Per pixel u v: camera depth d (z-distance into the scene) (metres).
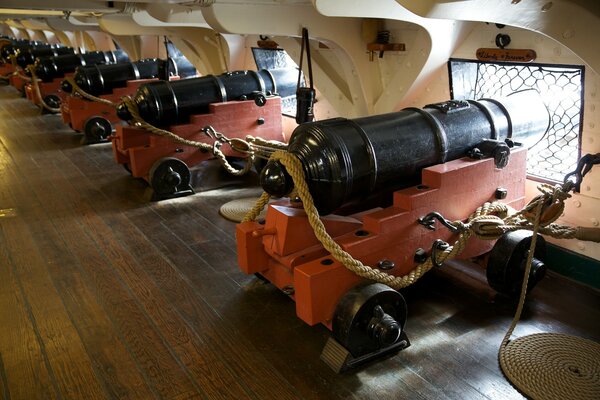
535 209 2.06
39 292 2.44
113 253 2.86
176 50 6.45
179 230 3.17
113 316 2.23
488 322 2.15
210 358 1.94
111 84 5.82
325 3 2.32
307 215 2.08
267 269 2.33
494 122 2.39
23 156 5.05
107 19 5.22
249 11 2.95
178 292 2.43
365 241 1.94
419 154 2.15
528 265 1.93
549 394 1.72
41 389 1.78
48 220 3.37
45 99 7.32
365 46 3.30
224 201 3.71
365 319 1.82
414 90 3.12
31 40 12.55
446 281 2.50
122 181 4.21
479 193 2.31
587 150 2.39
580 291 2.43
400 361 1.90
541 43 2.40
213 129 3.90
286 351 1.97
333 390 1.75
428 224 2.08
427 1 1.80
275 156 2.03
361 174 1.99
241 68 5.13
